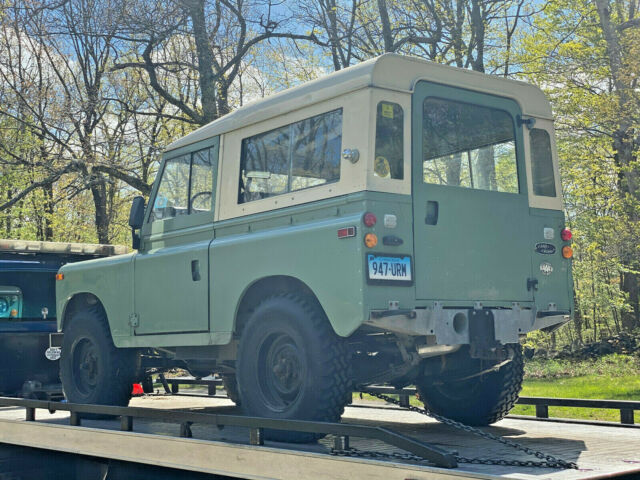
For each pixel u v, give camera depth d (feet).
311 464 12.42
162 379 28.60
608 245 64.23
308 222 15.79
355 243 14.30
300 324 15.28
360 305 14.08
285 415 15.46
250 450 13.47
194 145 19.45
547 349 69.31
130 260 20.51
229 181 18.15
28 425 18.70
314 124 16.20
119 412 16.46
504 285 16.42
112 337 21.04
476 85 16.88
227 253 17.31
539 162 17.80
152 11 57.93
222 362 19.60
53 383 27.27
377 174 14.89
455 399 19.34
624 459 12.63
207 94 62.03
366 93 15.15
